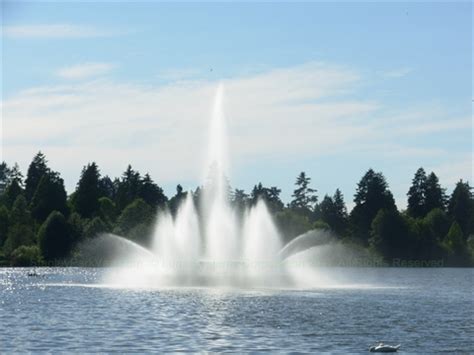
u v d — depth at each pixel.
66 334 62.38
